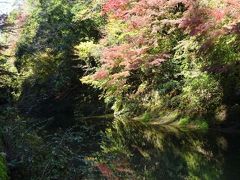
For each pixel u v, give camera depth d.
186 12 14.94
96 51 23.11
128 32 19.80
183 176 8.57
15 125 8.27
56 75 29.03
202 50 14.34
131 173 8.91
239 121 14.31
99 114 24.31
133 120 19.56
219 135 13.67
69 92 28.59
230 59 14.38
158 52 19.56
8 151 7.47
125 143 12.97
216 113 15.38
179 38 18.67
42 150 7.70
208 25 13.66
